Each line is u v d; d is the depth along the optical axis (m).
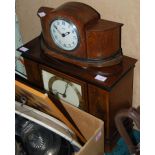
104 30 1.21
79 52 1.31
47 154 1.25
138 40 1.36
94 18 1.27
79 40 1.26
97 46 1.26
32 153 1.28
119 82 1.34
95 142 1.27
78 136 1.41
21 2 1.69
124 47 1.43
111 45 1.28
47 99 1.17
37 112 1.29
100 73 1.32
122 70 1.33
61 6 1.32
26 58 1.51
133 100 1.63
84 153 1.20
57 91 1.54
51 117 1.27
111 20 1.38
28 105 1.40
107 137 1.50
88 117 1.32
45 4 1.59
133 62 1.38
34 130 1.30
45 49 1.44
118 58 1.34
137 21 1.29
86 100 1.42
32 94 1.21
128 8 1.28
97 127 1.32
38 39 1.58
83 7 1.28
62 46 1.35
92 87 1.33
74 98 1.48
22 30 1.84
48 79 1.51
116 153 1.58
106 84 1.28
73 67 1.37
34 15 1.69
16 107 1.32
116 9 1.32
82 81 1.34
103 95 1.32
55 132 1.22
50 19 1.30
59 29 1.29
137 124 1.04
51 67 1.42
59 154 1.27
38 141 1.28
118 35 1.29
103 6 1.36
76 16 1.23
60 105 1.40
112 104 1.37
